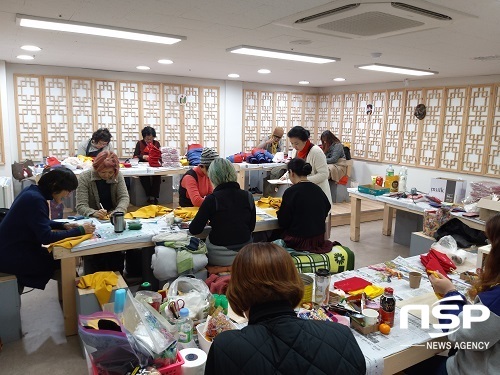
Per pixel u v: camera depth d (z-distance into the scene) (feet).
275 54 14.43
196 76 23.94
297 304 3.44
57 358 8.13
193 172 11.16
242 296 3.33
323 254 9.65
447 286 5.83
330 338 3.17
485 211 11.09
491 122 19.22
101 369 4.43
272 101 28.07
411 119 23.12
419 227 15.62
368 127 26.05
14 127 19.92
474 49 12.52
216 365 3.02
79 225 8.90
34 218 8.22
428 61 15.37
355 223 16.69
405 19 8.79
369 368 4.64
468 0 7.49
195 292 6.31
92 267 10.14
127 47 13.99
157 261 8.43
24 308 10.25
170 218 9.89
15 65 19.47
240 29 10.67
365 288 6.61
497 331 4.33
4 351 8.33
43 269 8.84
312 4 8.12
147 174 17.08
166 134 24.32
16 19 10.02
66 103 20.97
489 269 4.83
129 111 22.84
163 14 9.36
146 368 4.46
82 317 4.95
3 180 16.84
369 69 18.10
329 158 21.63
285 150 29.12
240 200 9.02
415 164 23.04
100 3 8.56
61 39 12.70
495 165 19.24
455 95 20.76
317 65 17.42
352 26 9.55
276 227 10.67
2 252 8.43
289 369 2.95
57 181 8.48
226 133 26.43
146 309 5.38
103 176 10.67
